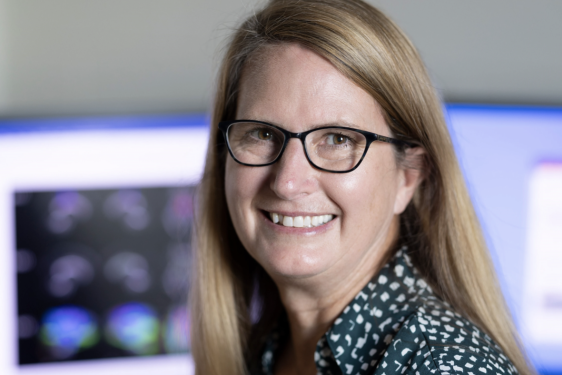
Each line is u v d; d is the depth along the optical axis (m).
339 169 0.74
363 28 0.73
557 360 1.67
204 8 1.70
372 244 0.80
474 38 1.72
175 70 1.72
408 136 0.80
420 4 1.71
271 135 0.78
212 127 0.95
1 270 1.69
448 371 0.63
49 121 1.68
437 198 0.85
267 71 0.74
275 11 0.77
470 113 1.66
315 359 0.80
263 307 1.10
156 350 1.73
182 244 1.69
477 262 0.85
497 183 1.66
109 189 1.69
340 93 0.72
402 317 0.74
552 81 1.73
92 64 1.72
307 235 0.77
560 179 1.65
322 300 0.84
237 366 1.05
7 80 1.71
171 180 1.69
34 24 1.71
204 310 1.05
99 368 1.74
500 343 0.83
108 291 1.71
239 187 0.79
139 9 1.71
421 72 0.80
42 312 1.71
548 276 1.66
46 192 1.69
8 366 1.72
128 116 1.68
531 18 1.72
